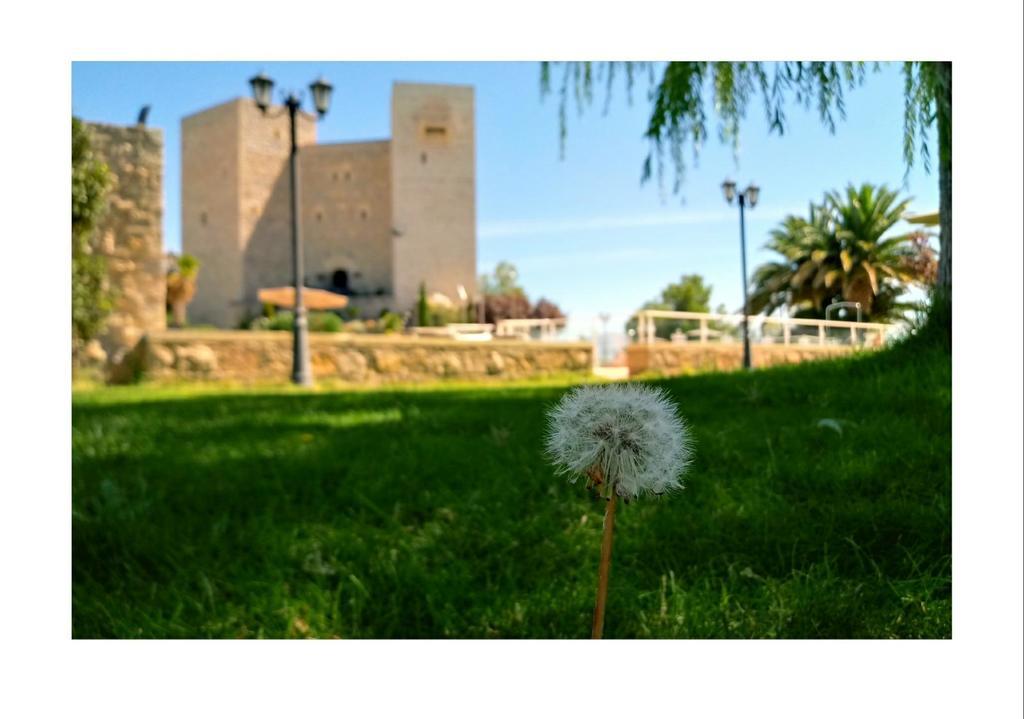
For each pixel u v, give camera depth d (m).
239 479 3.86
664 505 3.22
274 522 3.21
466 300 46.75
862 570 2.57
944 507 2.85
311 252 49.50
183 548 2.87
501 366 13.35
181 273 40.59
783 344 12.85
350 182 49.41
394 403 7.29
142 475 3.94
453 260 47.72
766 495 3.24
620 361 17.36
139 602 2.51
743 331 14.89
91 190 12.82
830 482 3.32
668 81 4.89
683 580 2.55
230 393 9.16
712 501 3.21
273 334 12.02
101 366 13.85
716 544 2.80
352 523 3.15
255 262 47.94
